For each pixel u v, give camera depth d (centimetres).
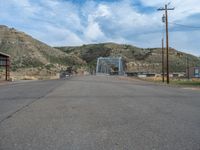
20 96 1628
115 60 16275
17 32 15988
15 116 895
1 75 6100
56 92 1908
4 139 595
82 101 1330
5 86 2953
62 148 527
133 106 1135
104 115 906
